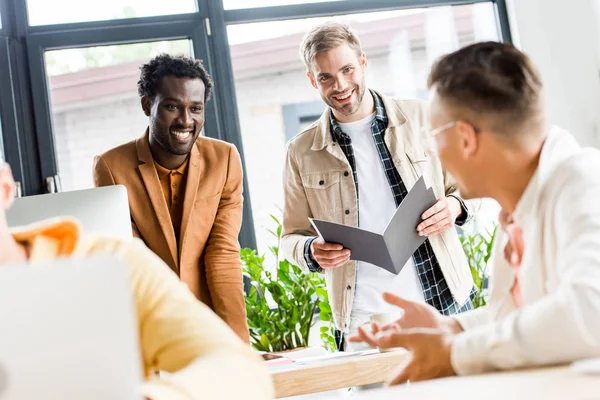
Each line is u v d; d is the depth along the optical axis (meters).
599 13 4.07
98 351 0.68
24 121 3.71
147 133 2.71
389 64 4.26
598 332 0.92
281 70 4.12
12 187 1.09
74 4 3.84
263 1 4.05
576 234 1.01
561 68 4.14
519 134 1.14
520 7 4.20
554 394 0.75
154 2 3.92
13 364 0.67
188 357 0.98
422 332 1.07
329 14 4.12
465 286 2.66
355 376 1.62
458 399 0.77
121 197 1.65
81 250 1.09
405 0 4.19
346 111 2.69
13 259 1.06
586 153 1.12
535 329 0.96
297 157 2.81
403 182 2.70
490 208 3.85
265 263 3.85
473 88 1.14
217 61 3.95
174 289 1.09
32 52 3.75
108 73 3.87
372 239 2.30
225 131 3.92
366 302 2.61
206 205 2.65
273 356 2.00
